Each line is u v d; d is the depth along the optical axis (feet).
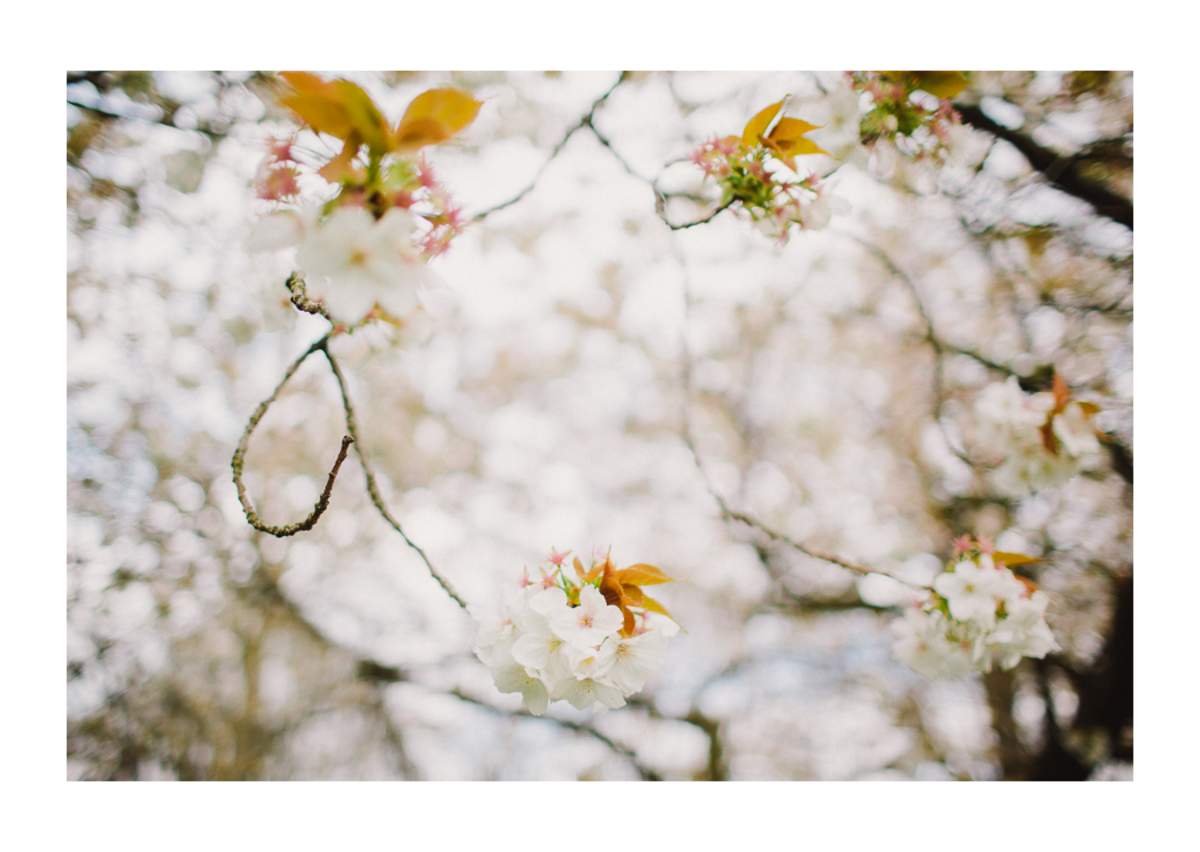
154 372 4.48
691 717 4.92
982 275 4.71
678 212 4.69
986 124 4.32
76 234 4.29
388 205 2.19
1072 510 4.52
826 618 4.99
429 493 4.94
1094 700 4.42
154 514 4.66
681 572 5.00
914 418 4.91
